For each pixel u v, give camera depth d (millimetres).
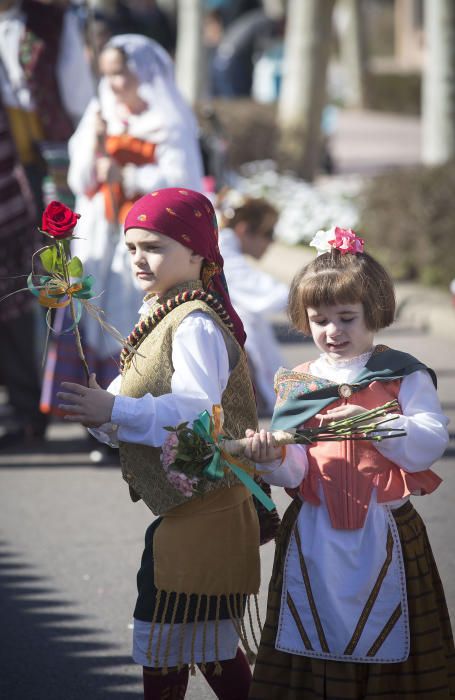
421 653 7523
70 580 11750
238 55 53625
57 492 14398
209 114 21172
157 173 14523
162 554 7711
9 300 15414
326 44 40844
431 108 33062
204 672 7984
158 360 7715
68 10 15594
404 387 7691
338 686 7484
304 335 8469
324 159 46125
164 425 7430
